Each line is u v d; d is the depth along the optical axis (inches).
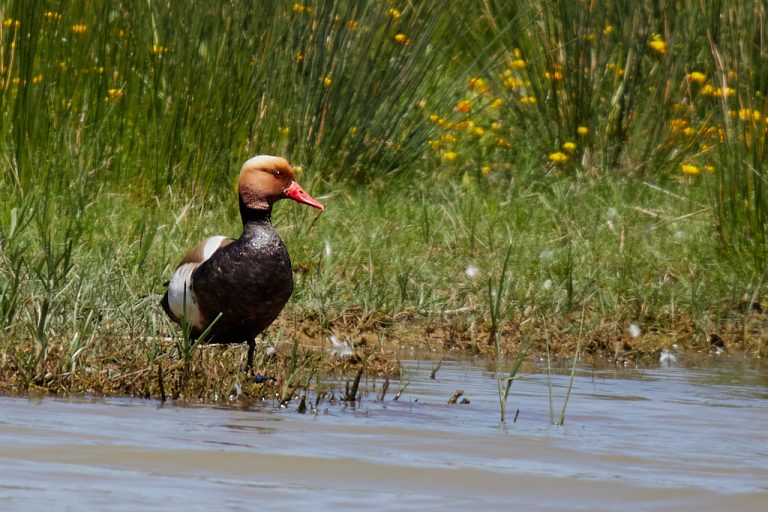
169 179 525.7
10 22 489.7
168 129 527.5
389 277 469.7
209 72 532.7
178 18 535.8
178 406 294.8
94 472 221.6
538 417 301.7
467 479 231.5
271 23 556.7
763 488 231.5
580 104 661.3
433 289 463.8
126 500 204.7
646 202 597.3
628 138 662.5
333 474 230.7
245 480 223.3
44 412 272.5
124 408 285.9
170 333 355.9
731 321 462.0
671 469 245.4
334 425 277.6
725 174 516.7
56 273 379.9
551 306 456.8
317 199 548.1
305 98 585.9
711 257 509.4
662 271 505.7
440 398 325.4
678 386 362.6
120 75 538.9
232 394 313.3
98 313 355.9
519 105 689.6
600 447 264.5
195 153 529.7
